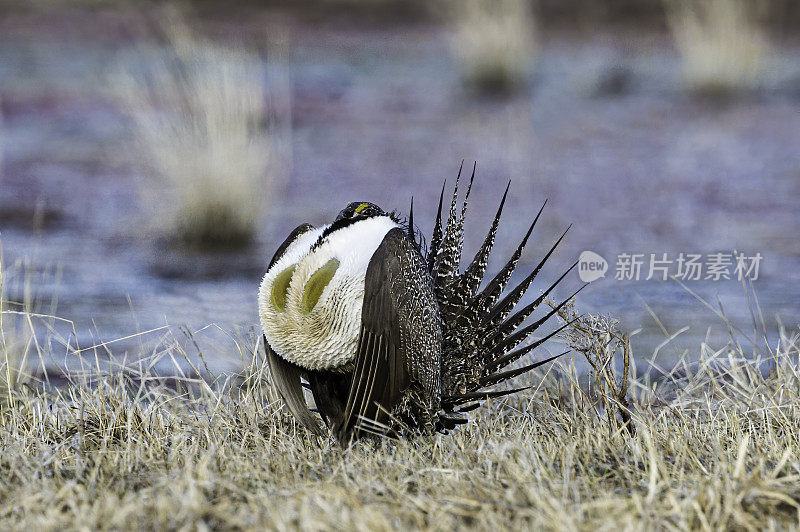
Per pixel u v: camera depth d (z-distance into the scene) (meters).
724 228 29.59
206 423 14.86
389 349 12.94
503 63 51.88
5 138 40.25
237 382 17.80
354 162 37.62
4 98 46.25
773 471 12.37
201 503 11.38
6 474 12.97
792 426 14.20
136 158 37.19
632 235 28.95
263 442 14.12
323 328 13.00
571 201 32.78
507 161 38.22
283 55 56.19
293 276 13.14
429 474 12.53
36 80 49.75
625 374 15.30
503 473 12.45
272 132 39.41
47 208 31.94
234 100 30.98
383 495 11.95
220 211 29.14
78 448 14.01
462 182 35.22
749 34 53.06
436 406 13.85
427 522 11.28
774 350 19.70
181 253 28.25
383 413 13.51
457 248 14.35
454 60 57.66
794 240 28.23
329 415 14.14
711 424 14.27
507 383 16.83
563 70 55.94
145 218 31.30
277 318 13.23
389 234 12.89
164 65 46.31
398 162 37.75
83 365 18.67
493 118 45.78
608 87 51.81
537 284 24.73
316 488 11.95
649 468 12.70
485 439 14.06
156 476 12.60
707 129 43.78
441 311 14.35
